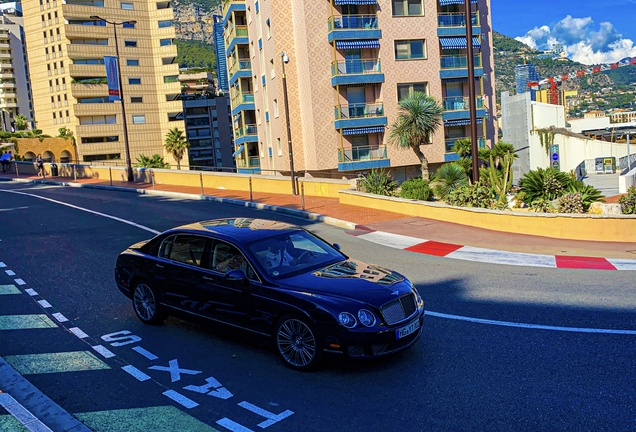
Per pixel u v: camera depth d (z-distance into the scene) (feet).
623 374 18.90
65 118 279.49
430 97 99.91
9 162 149.69
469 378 19.19
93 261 41.27
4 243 49.19
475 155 57.72
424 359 21.17
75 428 16.24
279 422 16.55
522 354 21.21
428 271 36.73
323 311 19.53
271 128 130.21
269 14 119.75
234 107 163.63
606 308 26.68
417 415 16.62
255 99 142.51
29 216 66.33
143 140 265.95
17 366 21.62
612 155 139.74
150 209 71.41
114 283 34.76
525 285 31.96
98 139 255.70
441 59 126.62
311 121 118.42
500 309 27.27
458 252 42.57
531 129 140.46
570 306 27.30
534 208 53.88
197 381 19.85
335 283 21.06
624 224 44.29
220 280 22.88
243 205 75.20
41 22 279.49
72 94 248.52
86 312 28.96
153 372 20.81
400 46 124.36
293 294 20.49
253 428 16.21
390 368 20.44
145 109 265.75
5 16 467.11
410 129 97.14
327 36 118.11
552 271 35.42
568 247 42.83
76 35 249.14
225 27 164.55
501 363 20.42
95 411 17.61
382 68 121.70
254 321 21.62
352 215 61.21
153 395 18.76
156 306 25.94
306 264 23.16
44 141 246.68
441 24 126.62
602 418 15.90
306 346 20.26
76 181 116.78
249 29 140.46
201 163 335.67
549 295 29.53
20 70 445.37
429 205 57.57
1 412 17.04
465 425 15.88
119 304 30.32
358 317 19.27
